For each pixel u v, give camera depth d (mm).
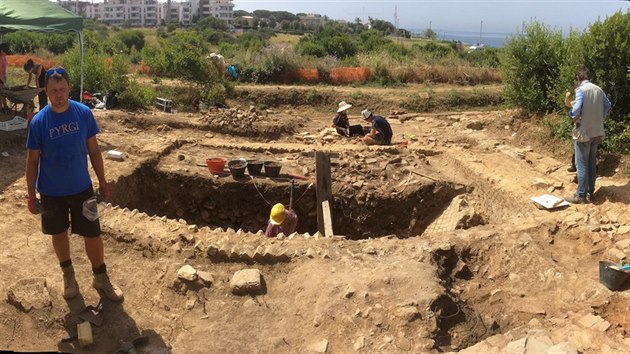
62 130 4246
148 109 14078
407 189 9242
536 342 4195
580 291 5289
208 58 16281
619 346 4230
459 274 5855
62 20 10641
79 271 5316
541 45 11281
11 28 9992
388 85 19016
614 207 6965
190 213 9508
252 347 4539
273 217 7145
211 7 121438
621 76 8797
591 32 9078
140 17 118938
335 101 17031
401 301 4840
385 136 11523
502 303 5324
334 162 10109
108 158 9281
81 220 4543
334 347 4488
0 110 10844
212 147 11141
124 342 4469
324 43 25719
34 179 4320
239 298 5125
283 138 12445
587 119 7000
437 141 11898
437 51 24250
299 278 5379
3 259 5438
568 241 6328
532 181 8609
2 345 4379
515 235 6332
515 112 12375
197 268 5500
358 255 5773
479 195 8781
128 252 5770
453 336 4750
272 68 18891
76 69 13938
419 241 6180
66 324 4660
